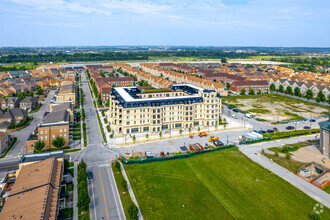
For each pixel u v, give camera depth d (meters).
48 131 117.44
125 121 134.88
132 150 116.12
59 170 82.19
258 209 74.94
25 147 119.00
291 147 118.31
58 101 182.88
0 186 84.38
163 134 137.25
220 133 141.12
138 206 75.38
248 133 136.00
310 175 95.69
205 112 151.62
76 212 72.25
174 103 145.12
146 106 138.12
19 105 195.62
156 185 86.94
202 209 74.62
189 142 126.81
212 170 97.94
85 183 77.44
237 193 82.94
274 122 161.38
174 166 100.88
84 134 136.38
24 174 78.88
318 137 134.88
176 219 70.12
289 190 84.31
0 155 109.31
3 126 138.50
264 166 101.06
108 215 71.06
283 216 71.88
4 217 58.59
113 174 93.88
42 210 59.62
